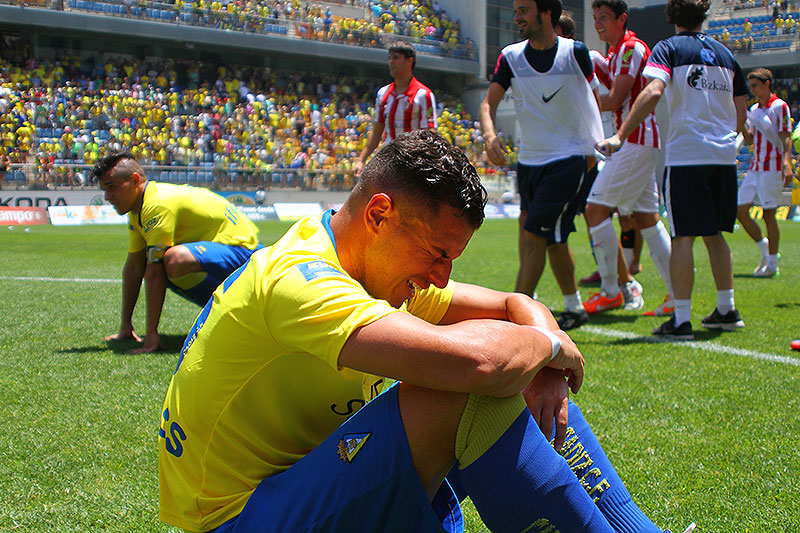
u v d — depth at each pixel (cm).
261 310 135
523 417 133
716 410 319
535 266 514
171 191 441
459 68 3478
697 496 230
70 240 1384
